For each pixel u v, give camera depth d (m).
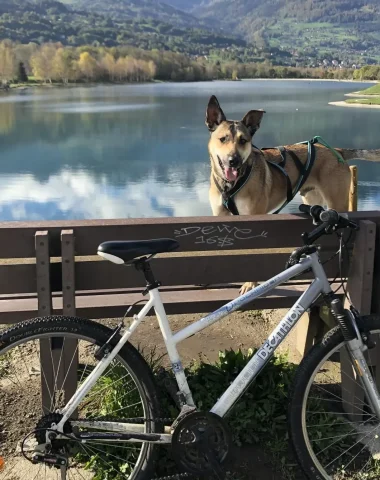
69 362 1.69
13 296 2.01
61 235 1.62
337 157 3.28
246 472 1.66
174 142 12.39
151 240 1.47
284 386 1.88
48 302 1.66
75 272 1.73
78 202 7.18
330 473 1.67
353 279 1.86
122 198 7.33
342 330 1.54
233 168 2.77
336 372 2.14
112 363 1.55
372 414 1.77
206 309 2.03
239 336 2.54
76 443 1.62
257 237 1.79
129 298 2.01
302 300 1.57
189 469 1.49
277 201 3.14
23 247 1.66
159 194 7.59
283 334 1.56
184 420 1.49
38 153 11.04
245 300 1.54
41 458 1.46
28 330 1.45
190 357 2.33
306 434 1.55
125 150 11.45
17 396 1.97
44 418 1.48
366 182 8.03
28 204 7.00
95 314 1.94
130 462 1.63
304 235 1.56
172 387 1.64
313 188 3.32
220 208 3.00
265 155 3.11
